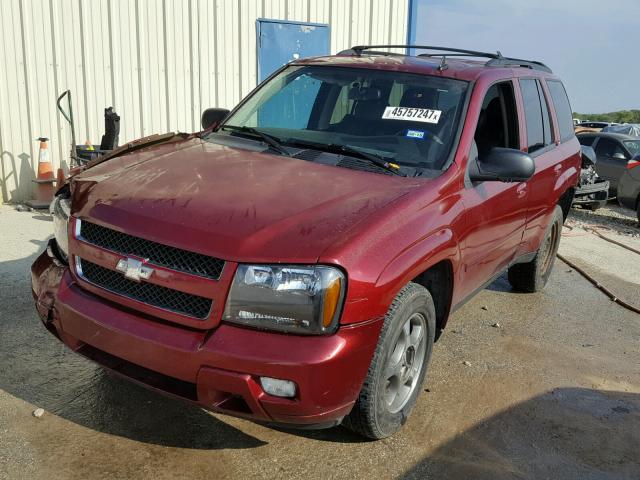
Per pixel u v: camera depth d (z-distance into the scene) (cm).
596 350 498
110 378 373
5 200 798
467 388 410
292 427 279
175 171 338
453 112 395
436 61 453
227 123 443
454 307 389
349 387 280
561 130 587
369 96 418
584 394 419
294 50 967
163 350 269
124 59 841
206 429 332
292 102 439
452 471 319
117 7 823
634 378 452
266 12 933
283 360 258
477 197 384
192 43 883
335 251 270
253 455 315
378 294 280
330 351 264
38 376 368
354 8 1011
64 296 304
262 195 307
